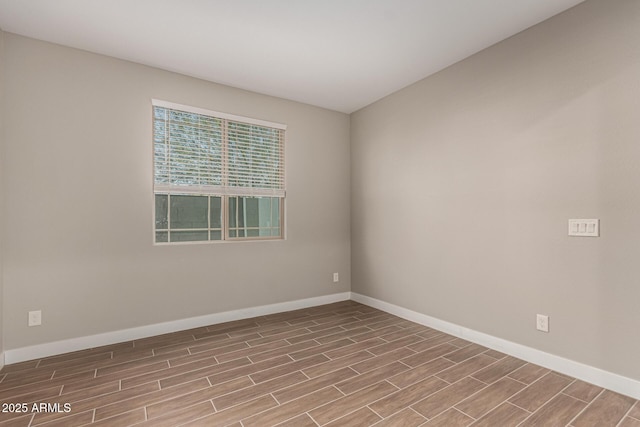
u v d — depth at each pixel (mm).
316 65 3057
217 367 2420
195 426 1739
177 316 3184
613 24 2039
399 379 2234
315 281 4117
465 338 2947
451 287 3076
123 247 2922
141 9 2225
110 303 2861
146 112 3037
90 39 2604
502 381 2193
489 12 2277
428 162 3299
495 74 2689
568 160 2250
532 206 2451
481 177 2801
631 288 1985
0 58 2404
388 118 3789
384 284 3875
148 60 2951
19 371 2344
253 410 1882
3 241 2445
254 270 3654
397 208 3682
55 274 2641
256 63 3018
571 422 1765
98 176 2816
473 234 2871
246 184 3629
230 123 3531
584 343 2186
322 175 4184
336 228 4305
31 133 2555
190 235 3332
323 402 1964
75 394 2047
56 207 2646
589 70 2145
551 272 2348
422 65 3064
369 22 2396
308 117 4062
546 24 2357
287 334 3105
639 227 1952
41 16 2295
